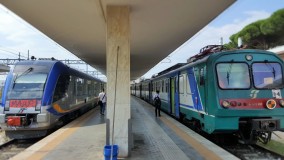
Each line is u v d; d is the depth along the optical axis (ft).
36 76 44.68
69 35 41.32
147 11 28.96
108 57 25.71
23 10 28.94
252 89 32.22
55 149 29.63
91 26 35.63
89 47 52.70
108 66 25.73
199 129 40.52
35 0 25.89
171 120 53.31
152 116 60.64
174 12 29.50
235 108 31.48
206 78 34.04
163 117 58.65
